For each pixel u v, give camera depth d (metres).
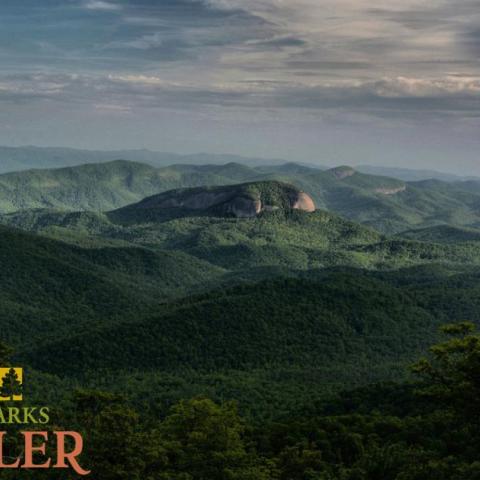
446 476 73.12
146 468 78.75
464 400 71.69
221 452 80.38
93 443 78.69
